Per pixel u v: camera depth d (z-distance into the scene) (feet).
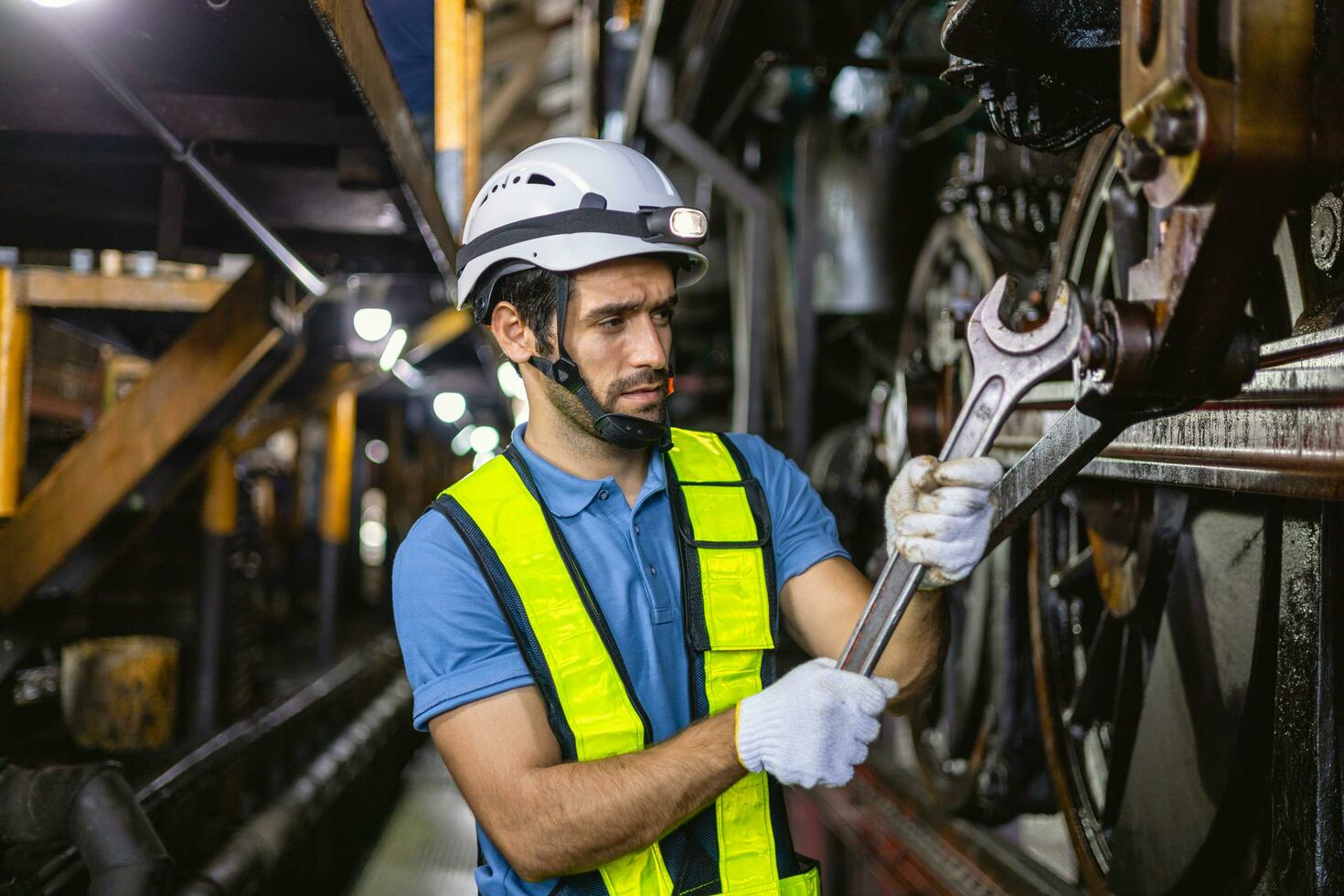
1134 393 3.58
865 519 19.49
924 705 13.94
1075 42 4.98
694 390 31.17
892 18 15.90
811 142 21.06
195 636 21.25
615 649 4.59
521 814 4.25
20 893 8.95
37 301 17.30
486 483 4.86
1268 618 5.70
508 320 4.93
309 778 19.20
